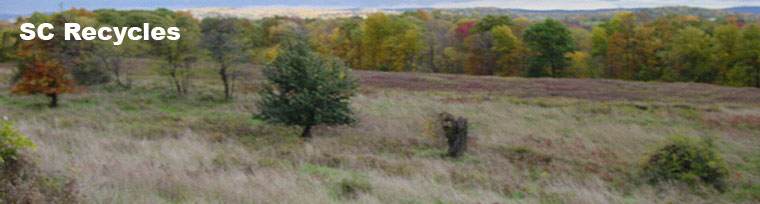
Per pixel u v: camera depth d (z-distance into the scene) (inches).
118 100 967.6
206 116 837.8
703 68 1815.9
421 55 2439.7
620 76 2032.5
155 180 291.7
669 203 340.5
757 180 425.1
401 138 637.9
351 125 681.0
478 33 2219.5
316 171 387.9
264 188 289.9
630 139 649.6
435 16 4744.1
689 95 1142.3
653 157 433.7
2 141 187.3
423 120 806.5
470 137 605.0
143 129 633.0
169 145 496.4
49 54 890.7
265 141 590.2
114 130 616.1
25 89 823.7
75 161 345.1
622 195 368.8
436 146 590.2
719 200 356.5
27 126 577.3
